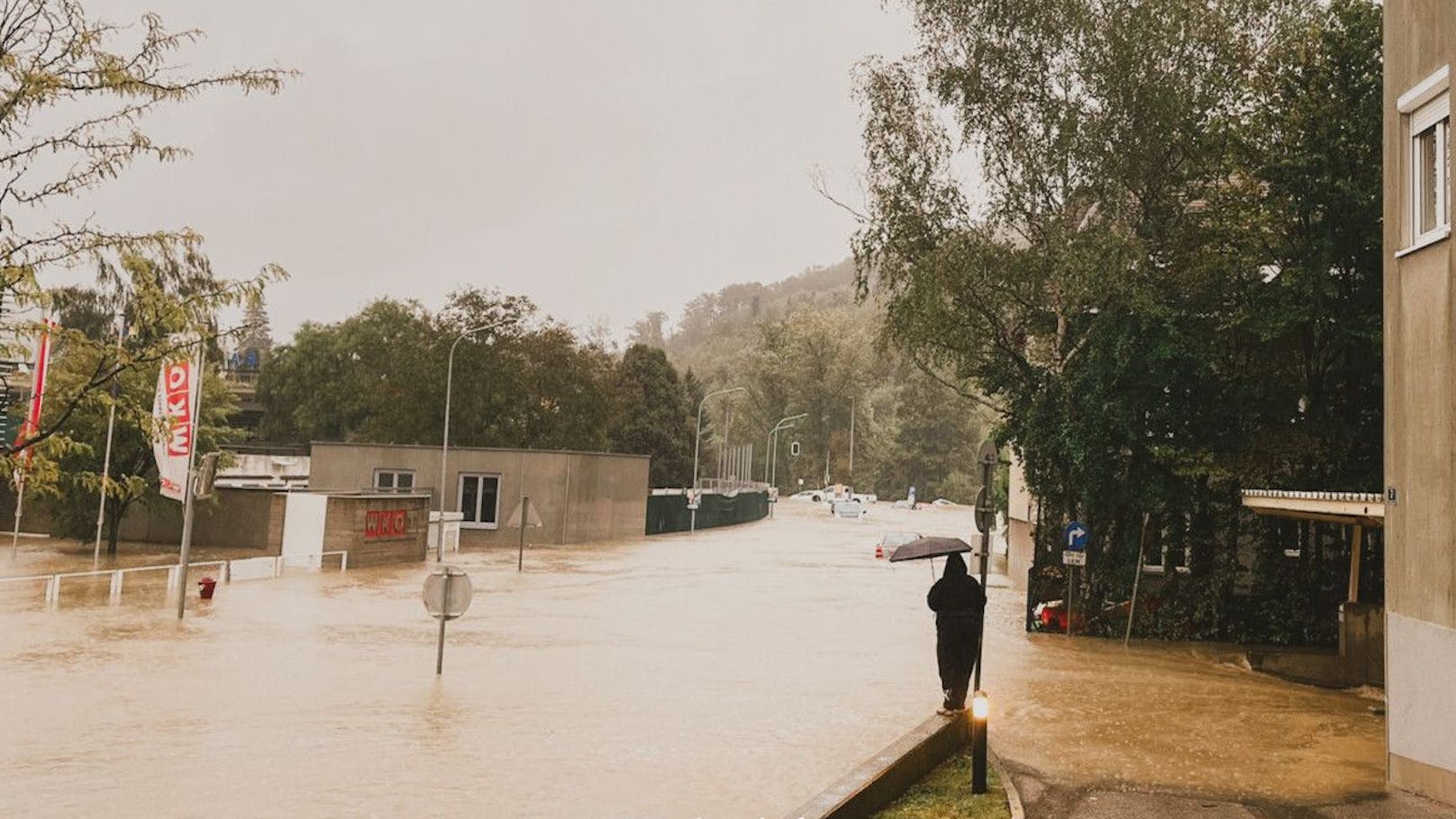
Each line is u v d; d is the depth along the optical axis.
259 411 102.62
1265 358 24.19
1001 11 25.22
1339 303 21.27
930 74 26.22
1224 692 16.75
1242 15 24.16
